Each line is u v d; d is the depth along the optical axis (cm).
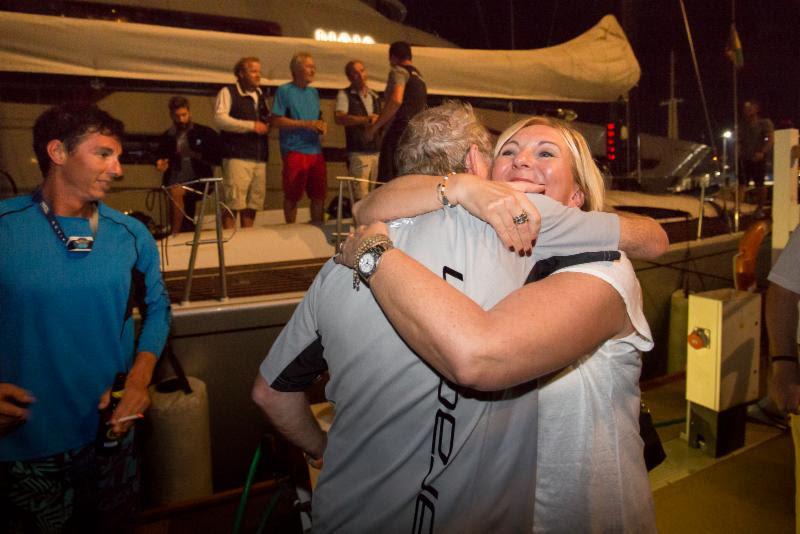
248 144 432
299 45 541
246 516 247
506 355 74
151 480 272
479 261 85
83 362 161
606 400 103
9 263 152
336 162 593
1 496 159
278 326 316
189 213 486
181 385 279
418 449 86
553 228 90
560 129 109
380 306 82
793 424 156
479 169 106
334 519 93
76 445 162
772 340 159
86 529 168
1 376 155
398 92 424
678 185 696
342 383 92
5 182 478
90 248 161
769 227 544
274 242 405
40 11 487
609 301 86
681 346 445
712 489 241
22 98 481
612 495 103
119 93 509
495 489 89
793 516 222
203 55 510
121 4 516
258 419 317
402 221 93
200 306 301
